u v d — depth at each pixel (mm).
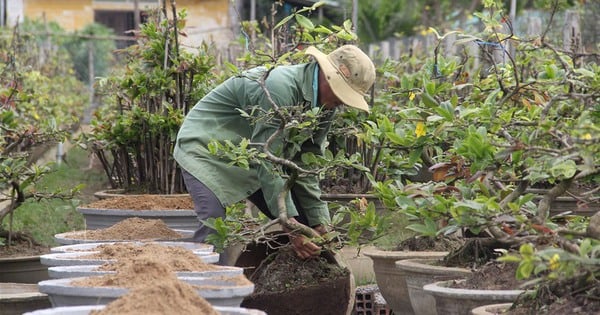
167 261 7004
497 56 13359
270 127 9141
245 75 9195
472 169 7480
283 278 9438
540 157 7402
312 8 10164
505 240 6648
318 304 9383
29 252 10898
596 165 7160
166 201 11547
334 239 9695
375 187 8383
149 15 14680
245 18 34031
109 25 48969
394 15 37719
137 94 13516
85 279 6465
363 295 10398
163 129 13344
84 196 17078
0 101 13828
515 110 8742
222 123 10039
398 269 9016
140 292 5625
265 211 10398
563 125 7453
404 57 15406
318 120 9562
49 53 29484
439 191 8016
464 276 7910
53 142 14227
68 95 27672
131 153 13969
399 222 11773
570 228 7598
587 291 6344
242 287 6281
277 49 12664
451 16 36531
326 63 9195
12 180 10812
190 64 13242
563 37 15664
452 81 12797
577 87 8734
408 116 8531
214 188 9773
